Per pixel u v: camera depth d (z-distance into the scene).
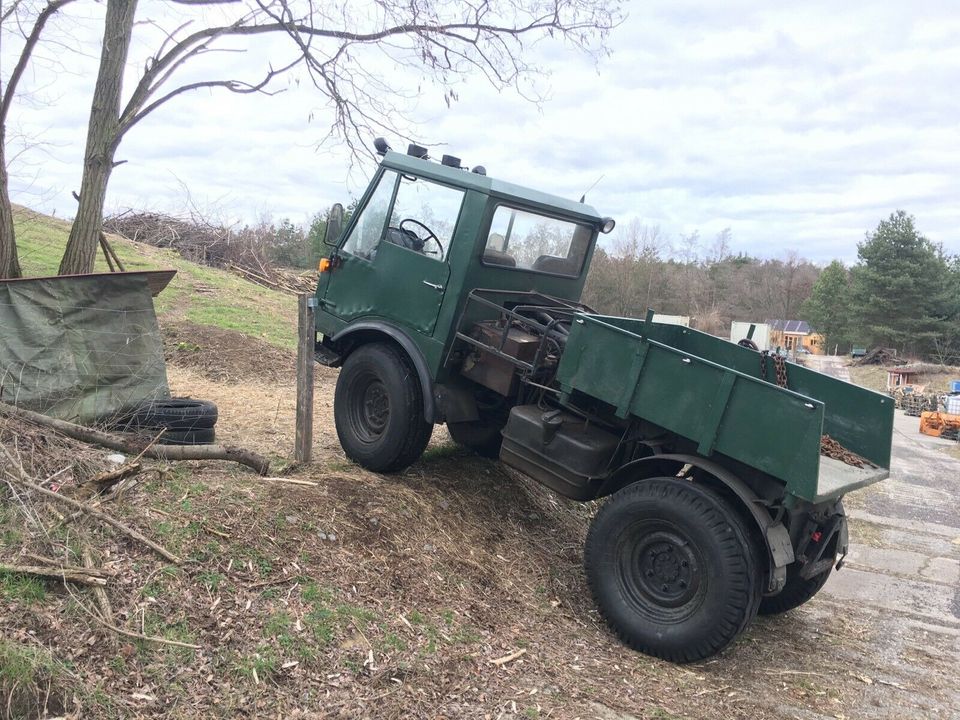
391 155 6.33
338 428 6.22
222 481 4.81
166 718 3.04
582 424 5.50
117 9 5.98
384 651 3.84
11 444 4.23
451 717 3.52
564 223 6.56
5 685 2.83
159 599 3.61
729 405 4.47
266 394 9.02
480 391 6.27
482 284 5.80
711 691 4.34
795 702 4.36
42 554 3.60
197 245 25.25
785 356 6.57
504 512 6.45
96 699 2.98
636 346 4.86
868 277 56.53
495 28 6.87
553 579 5.59
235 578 3.95
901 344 55.84
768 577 4.52
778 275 72.75
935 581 7.13
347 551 4.57
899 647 5.43
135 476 4.49
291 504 4.73
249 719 3.18
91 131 6.09
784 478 4.25
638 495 4.76
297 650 3.62
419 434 5.80
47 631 3.19
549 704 3.81
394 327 5.96
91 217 6.12
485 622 4.53
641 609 4.74
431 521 5.42
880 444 5.46
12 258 5.84
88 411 5.36
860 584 6.93
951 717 4.34
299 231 33.72
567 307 6.45
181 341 11.48
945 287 55.78
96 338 5.48
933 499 11.62
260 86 6.34
